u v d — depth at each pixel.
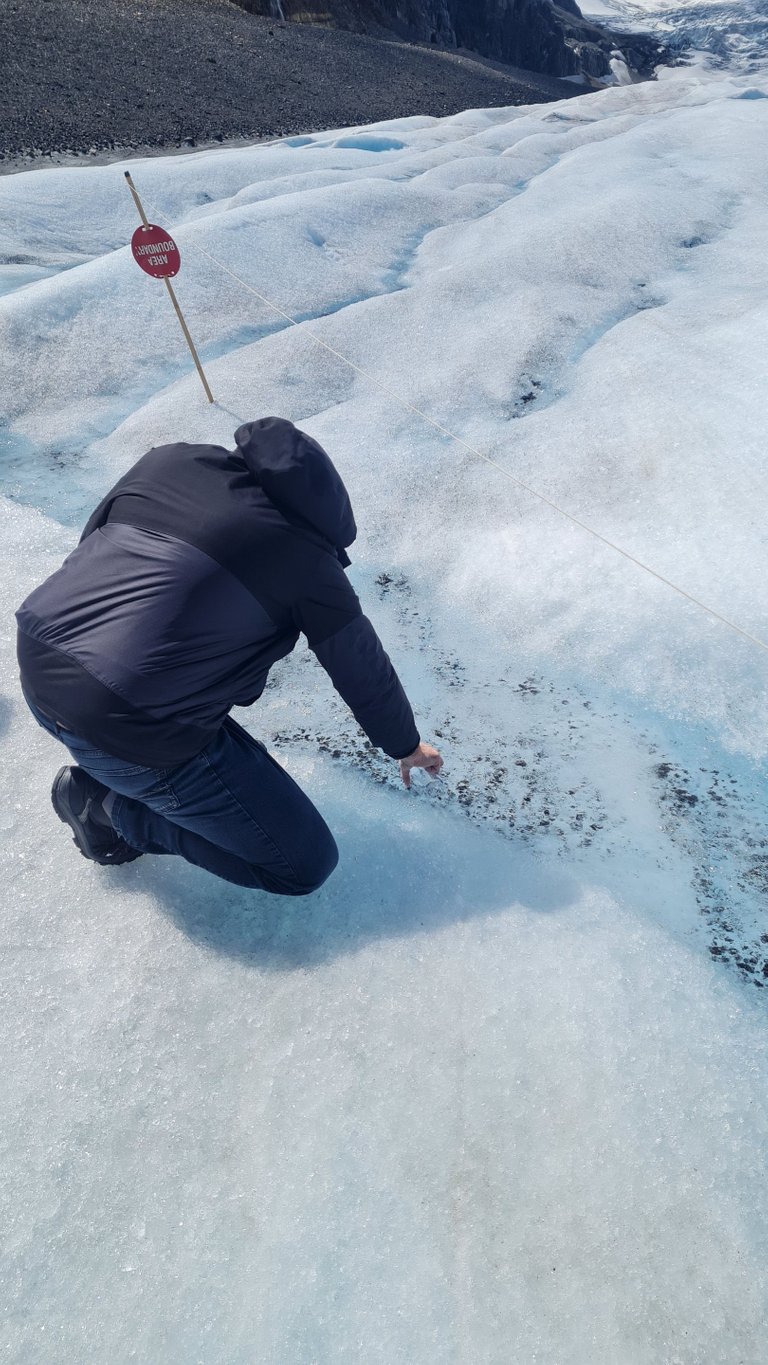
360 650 1.64
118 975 1.87
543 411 4.11
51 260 6.67
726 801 2.35
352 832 2.20
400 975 1.86
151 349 4.95
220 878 2.06
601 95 15.08
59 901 2.04
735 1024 1.77
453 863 2.12
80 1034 1.76
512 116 13.31
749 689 2.65
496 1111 1.62
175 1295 1.40
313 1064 1.70
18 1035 1.76
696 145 8.44
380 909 2.01
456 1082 1.66
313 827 1.83
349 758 2.44
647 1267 1.42
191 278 5.53
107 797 1.88
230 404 4.34
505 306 5.04
